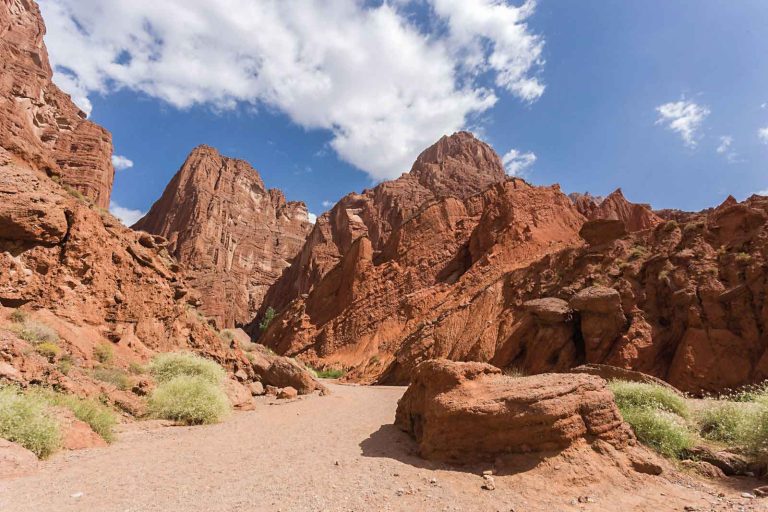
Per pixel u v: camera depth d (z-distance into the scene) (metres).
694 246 27.20
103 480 6.57
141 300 18.56
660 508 6.01
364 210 126.19
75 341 13.88
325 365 56.75
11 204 14.03
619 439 7.90
